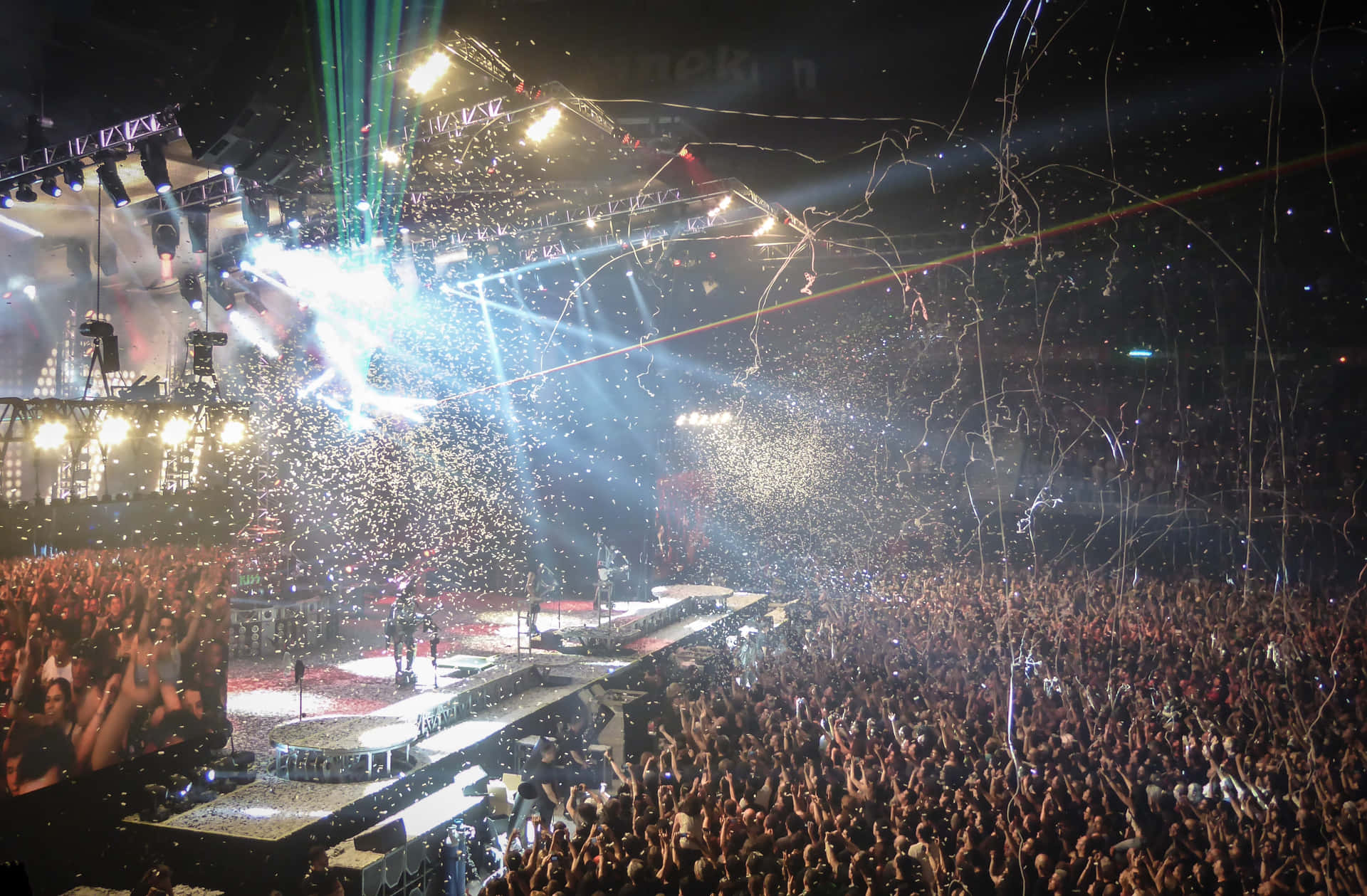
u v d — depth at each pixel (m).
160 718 13.24
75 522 11.97
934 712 14.78
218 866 11.48
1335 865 9.24
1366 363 35.09
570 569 35.91
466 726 16.59
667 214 27.09
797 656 20.14
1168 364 38.56
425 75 16.02
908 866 9.84
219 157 16.59
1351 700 15.23
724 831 10.20
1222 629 20.55
